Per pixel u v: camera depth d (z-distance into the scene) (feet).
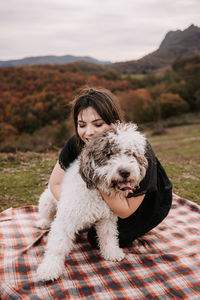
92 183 8.85
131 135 9.01
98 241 10.85
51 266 9.13
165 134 101.40
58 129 58.23
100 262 10.37
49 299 8.29
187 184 20.98
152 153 10.37
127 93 109.91
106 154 8.82
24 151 35.32
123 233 10.94
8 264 9.82
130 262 10.32
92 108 9.57
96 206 9.40
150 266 10.12
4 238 11.71
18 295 8.09
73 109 10.27
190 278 9.34
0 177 21.22
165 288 8.91
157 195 10.66
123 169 8.36
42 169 23.71
